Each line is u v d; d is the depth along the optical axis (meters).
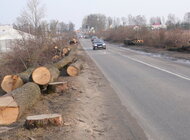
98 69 23.11
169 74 19.34
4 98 9.96
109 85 15.86
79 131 8.17
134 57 33.62
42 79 13.42
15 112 9.50
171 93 13.34
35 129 8.12
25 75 15.27
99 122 9.37
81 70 21.77
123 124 9.09
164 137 7.88
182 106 11.00
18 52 24.70
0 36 56.06
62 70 20.47
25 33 32.34
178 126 8.76
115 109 10.88
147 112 10.36
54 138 7.50
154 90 14.13
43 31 34.50
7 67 23.20
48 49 29.44
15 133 7.99
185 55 33.19
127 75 19.45
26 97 10.66
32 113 10.42
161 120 9.38
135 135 8.08
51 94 13.49
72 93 13.48
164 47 45.88
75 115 9.68
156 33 53.62
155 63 26.56
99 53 41.34
